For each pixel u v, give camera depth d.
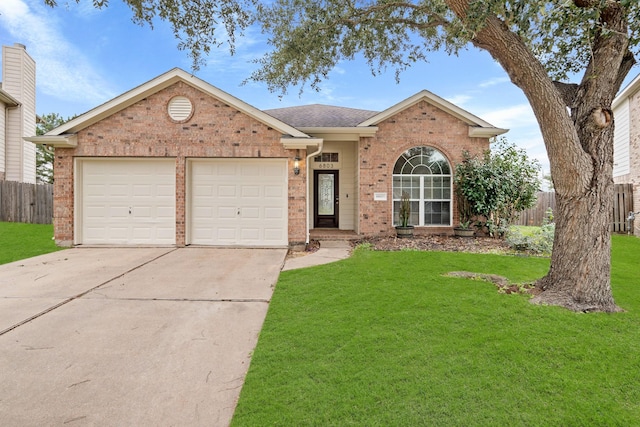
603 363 2.98
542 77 4.26
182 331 3.84
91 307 4.58
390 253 8.15
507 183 10.22
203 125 9.10
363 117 12.51
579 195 4.41
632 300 4.64
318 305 4.57
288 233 9.15
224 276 6.21
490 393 2.56
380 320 3.97
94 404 2.55
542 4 3.86
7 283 5.67
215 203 9.35
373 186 11.03
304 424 2.27
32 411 2.47
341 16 6.79
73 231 9.15
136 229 9.29
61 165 9.09
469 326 3.77
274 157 9.16
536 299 4.56
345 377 2.80
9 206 13.91
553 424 2.23
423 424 2.24
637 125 11.96
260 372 2.91
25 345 3.47
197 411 2.47
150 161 9.23
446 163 11.20
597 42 4.46
